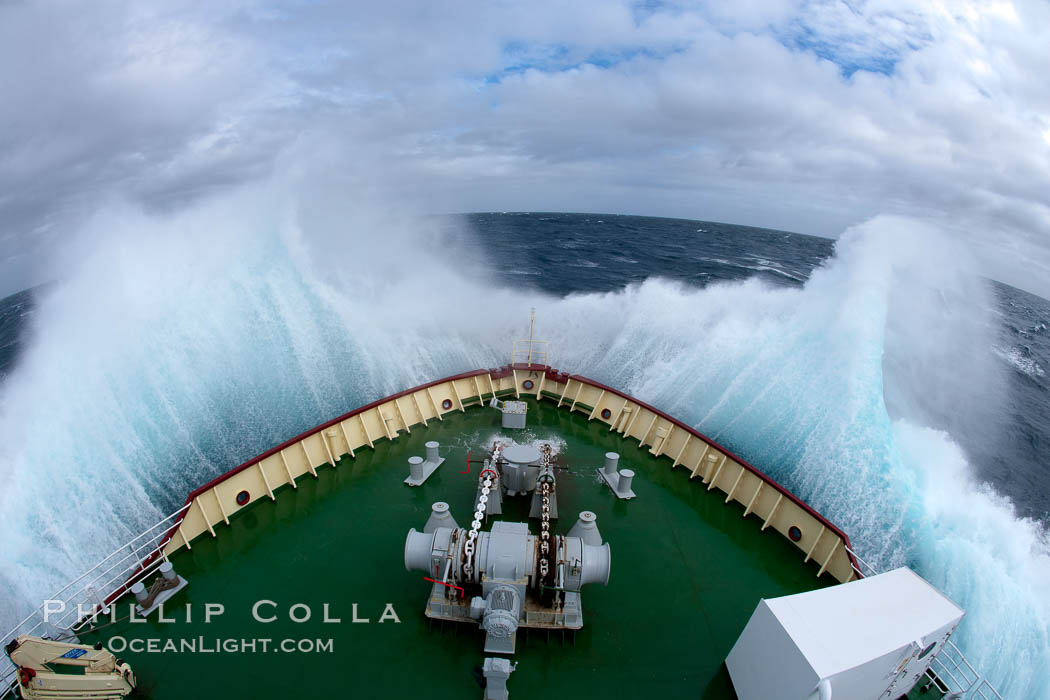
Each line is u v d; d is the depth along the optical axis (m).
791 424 18.48
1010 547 16.17
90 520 14.52
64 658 6.43
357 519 10.33
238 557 9.32
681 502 11.23
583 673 7.39
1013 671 13.26
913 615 6.40
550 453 11.23
